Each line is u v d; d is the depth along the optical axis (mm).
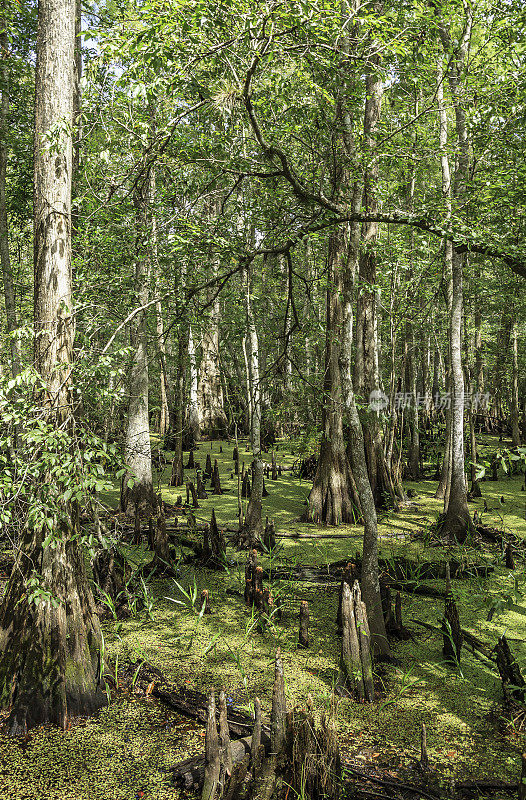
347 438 11242
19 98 10062
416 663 5305
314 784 3402
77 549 4723
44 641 4434
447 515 9344
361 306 11117
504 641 4660
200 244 6051
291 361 8078
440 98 8172
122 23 4762
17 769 3836
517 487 14047
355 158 6266
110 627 6047
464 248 5449
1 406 4152
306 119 6801
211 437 22000
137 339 10016
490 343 20609
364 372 11219
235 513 10953
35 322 4703
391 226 10734
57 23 4672
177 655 5418
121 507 10242
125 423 10000
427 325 15602
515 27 8133
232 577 7590
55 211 4684
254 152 6863
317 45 5129
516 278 10578
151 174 7953
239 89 5031
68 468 4195
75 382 4711
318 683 4902
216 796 3363
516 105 7938
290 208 6594
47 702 4352
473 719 4391
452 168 12422
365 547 5352
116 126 6172
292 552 8570
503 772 3742
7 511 3992
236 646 5613
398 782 3641
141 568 7352
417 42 6434
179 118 5410
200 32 4766
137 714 4516
